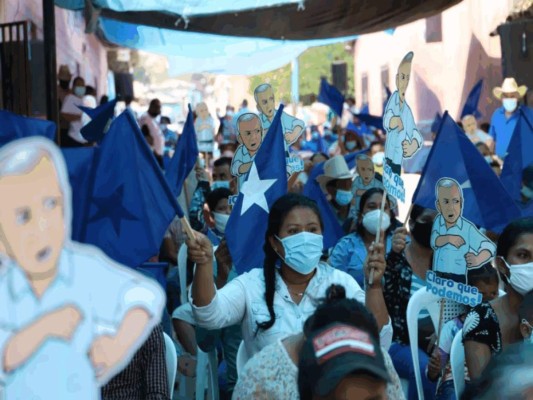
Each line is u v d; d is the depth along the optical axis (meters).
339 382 2.80
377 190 7.83
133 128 4.71
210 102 44.62
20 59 12.17
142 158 4.73
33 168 3.01
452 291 5.78
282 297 5.22
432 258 6.34
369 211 7.74
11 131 4.13
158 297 3.26
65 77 17.56
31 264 3.01
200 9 13.20
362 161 9.81
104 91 35.69
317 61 44.75
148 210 4.73
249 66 19.22
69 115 16.91
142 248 4.68
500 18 22.66
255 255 6.15
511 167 7.64
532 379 2.66
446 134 6.08
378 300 5.11
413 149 6.11
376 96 37.88
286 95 35.50
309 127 34.03
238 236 6.17
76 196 4.63
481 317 5.10
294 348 3.83
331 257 7.91
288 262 5.14
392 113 5.92
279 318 5.17
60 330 3.08
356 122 24.64
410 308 5.89
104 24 17.42
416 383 5.91
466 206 6.17
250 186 6.23
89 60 30.53
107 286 3.18
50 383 3.05
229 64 19.20
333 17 13.80
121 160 4.69
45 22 10.38
